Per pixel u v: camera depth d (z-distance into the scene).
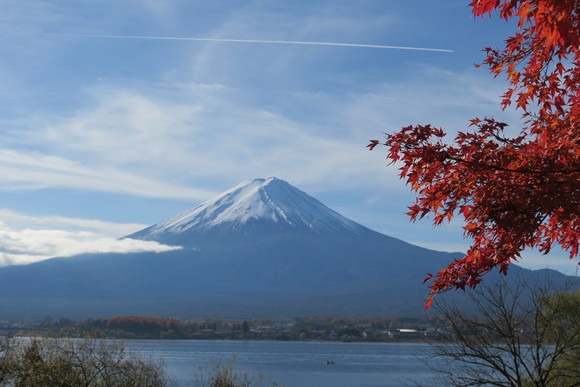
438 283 7.84
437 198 7.11
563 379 9.54
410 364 119.31
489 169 6.67
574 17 5.56
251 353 159.62
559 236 7.66
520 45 7.34
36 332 13.41
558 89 7.49
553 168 6.56
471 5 5.82
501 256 7.57
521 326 8.93
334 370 100.81
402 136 6.77
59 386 12.88
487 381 8.72
